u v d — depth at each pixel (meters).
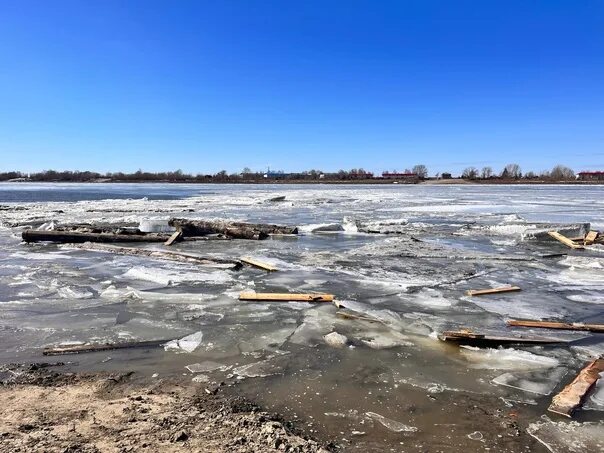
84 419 4.18
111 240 17.28
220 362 5.90
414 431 4.30
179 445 3.71
